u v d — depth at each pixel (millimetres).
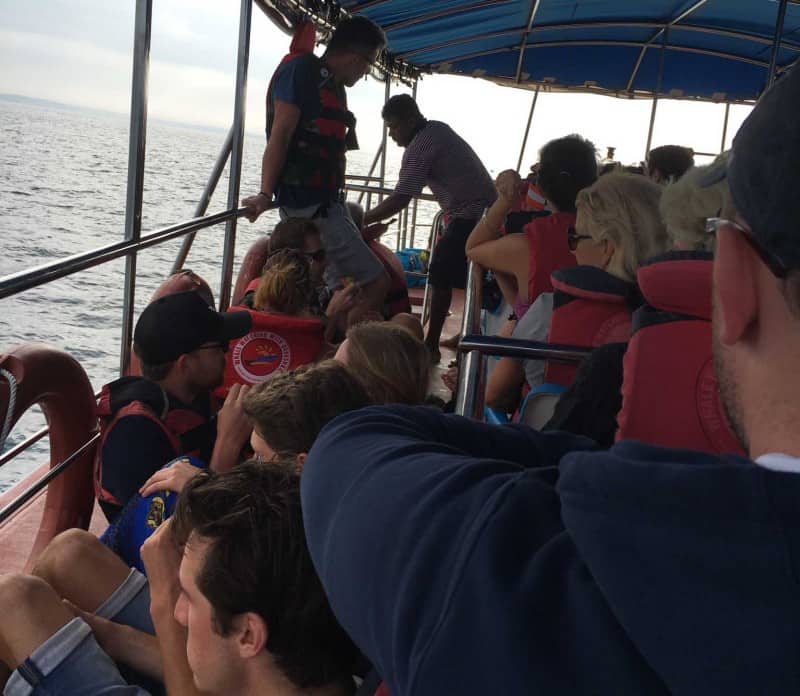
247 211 4168
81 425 2670
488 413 2441
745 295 423
